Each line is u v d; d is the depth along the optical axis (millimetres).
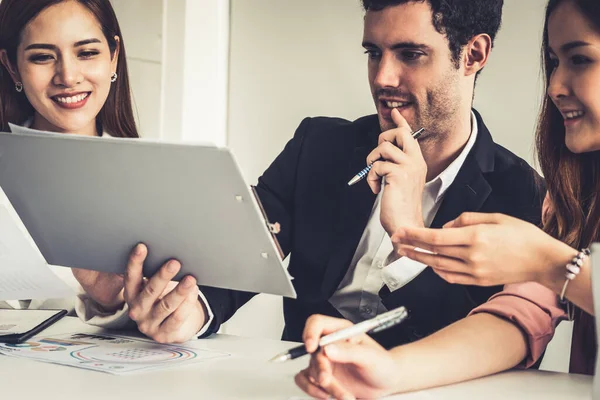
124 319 1229
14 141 999
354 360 805
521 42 2002
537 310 1029
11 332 1161
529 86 1993
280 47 2555
